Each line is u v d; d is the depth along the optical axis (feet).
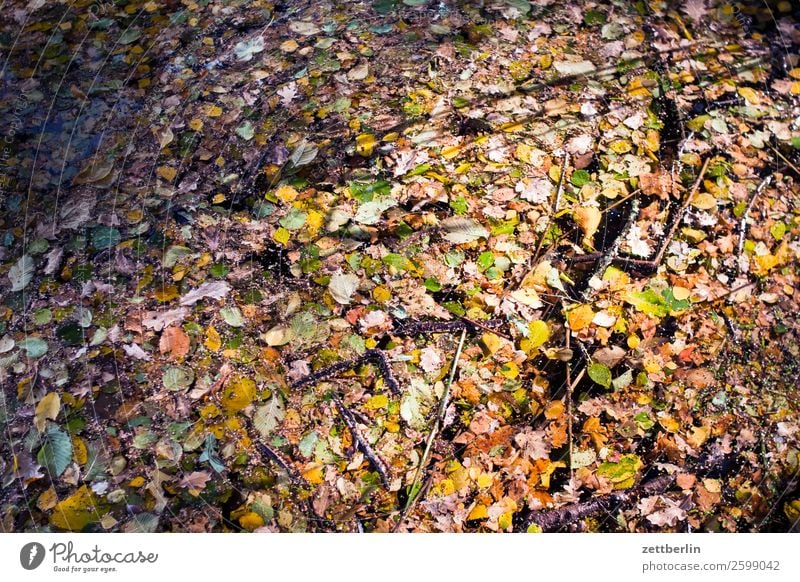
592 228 7.98
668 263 7.77
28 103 9.25
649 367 7.10
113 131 8.98
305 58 9.75
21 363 7.13
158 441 6.67
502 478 6.44
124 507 6.33
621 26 10.07
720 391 7.01
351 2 10.44
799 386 7.09
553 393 6.93
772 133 8.91
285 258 7.88
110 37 10.00
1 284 7.68
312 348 7.21
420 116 9.06
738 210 8.21
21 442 6.64
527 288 7.55
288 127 9.00
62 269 7.80
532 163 8.57
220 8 10.35
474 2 10.40
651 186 8.37
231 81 9.50
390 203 8.21
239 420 6.79
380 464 6.48
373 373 7.02
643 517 6.32
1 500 6.35
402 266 7.73
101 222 8.16
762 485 6.51
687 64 9.60
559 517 6.28
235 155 8.77
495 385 6.95
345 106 9.20
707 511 6.38
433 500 6.33
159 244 7.98
